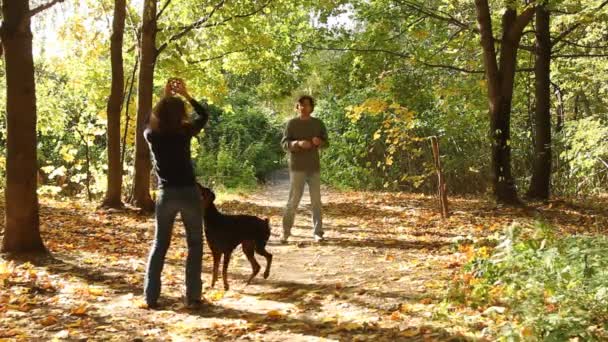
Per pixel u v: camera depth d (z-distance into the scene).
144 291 5.95
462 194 22.44
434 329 4.91
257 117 30.23
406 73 15.84
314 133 9.67
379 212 14.34
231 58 16.62
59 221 11.22
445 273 6.88
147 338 4.94
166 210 5.79
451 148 22.83
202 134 28.36
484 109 17.92
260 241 6.84
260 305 5.98
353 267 7.70
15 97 7.66
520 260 5.68
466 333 4.77
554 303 4.80
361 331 5.04
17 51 7.61
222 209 15.11
